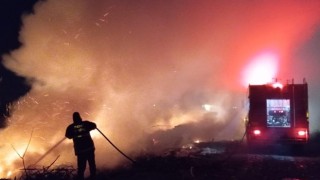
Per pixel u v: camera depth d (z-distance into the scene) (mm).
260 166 14617
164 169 13805
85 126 11820
